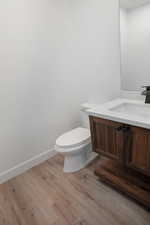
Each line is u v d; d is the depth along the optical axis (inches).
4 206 56.2
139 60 60.5
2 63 59.5
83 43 78.7
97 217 49.2
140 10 55.2
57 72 77.8
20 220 50.6
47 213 52.2
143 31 56.4
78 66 85.6
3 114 63.7
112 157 56.5
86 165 75.0
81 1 71.8
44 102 76.4
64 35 76.2
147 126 41.4
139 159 47.4
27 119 71.9
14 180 69.2
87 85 85.5
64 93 83.6
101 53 72.6
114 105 61.6
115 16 62.4
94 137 61.0
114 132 52.1
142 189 50.9
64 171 72.5
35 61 68.6
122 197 55.7
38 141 78.5
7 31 58.3
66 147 63.6
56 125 84.6
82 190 60.4
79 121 93.9
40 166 78.2
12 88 64.2
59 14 72.2
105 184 62.6
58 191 60.9
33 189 63.1
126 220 47.5
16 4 58.6
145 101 58.6
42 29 67.8
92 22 71.0
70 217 50.1
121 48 64.5
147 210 49.9
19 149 71.9
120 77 68.8
